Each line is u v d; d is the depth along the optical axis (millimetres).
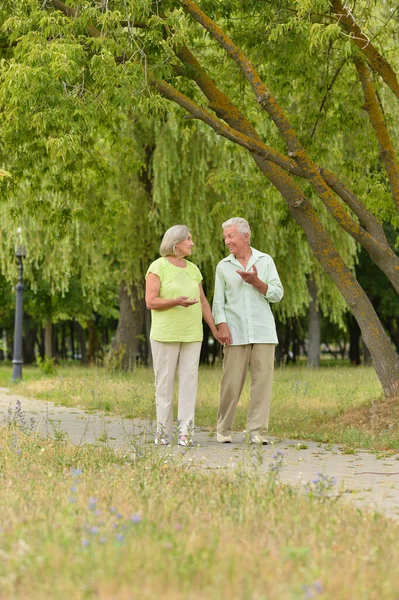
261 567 3184
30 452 6703
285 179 10594
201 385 16734
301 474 6387
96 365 25203
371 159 13594
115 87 8953
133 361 23469
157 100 9195
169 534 3648
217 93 10562
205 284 24484
